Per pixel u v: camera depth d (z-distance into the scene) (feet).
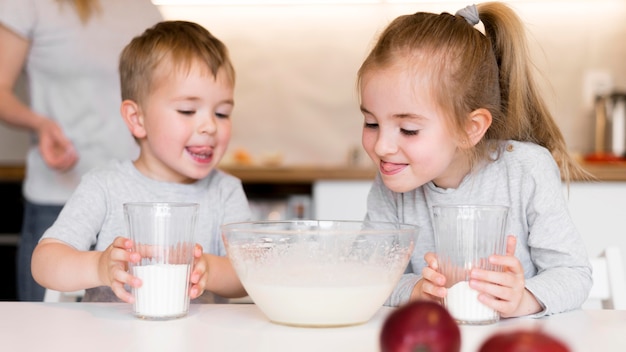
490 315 3.17
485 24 4.50
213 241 5.02
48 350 2.55
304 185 10.29
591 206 9.34
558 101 12.26
